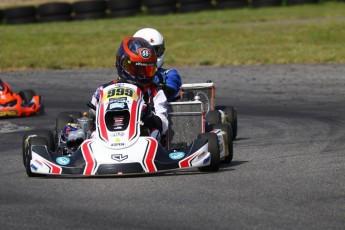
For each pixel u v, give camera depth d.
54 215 18.14
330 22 87.88
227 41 77.12
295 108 42.69
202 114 25.97
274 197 20.00
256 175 23.34
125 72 25.78
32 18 109.06
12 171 25.34
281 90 49.78
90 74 60.72
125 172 22.20
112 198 19.78
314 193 20.55
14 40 80.19
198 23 97.25
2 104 43.00
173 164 22.72
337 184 21.88
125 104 24.11
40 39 80.75
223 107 33.28
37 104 43.69
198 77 56.78
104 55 70.62
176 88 29.92
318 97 46.44
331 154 27.97
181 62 64.75
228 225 17.09
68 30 92.19
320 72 56.81
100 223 17.34
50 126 39.31
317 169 24.56
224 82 54.12
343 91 48.28
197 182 21.94
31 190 21.28
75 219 17.72
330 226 17.06
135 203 19.19
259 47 71.81
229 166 25.39
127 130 23.36
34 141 23.91
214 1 119.19
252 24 92.50
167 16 108.06
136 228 16.89
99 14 110.81
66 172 22.41
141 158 22.53
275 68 60.06
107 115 23.94
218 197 19.92
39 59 68.56
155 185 21.41
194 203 19.20
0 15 108.62
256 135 34.12
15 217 18.05
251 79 55.00
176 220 17.52
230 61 64.25
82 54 71.44
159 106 25.84
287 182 22.17
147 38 29.69
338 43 73.06
